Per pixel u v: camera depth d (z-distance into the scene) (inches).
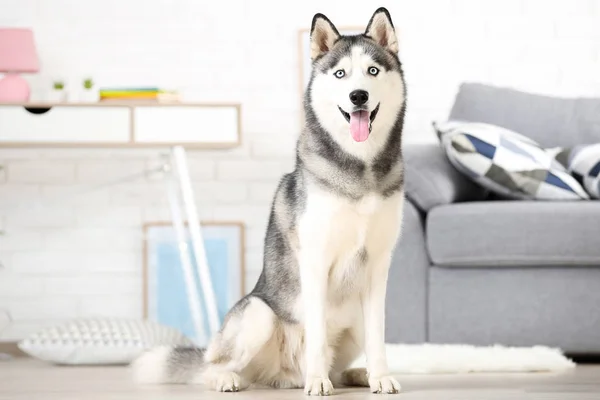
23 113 142.8
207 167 174.1
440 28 176.7
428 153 139.4
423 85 176.6
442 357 115.1
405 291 130.0
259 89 176.2
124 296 172.2
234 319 93.5
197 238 145.9
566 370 115.0
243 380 94.0
